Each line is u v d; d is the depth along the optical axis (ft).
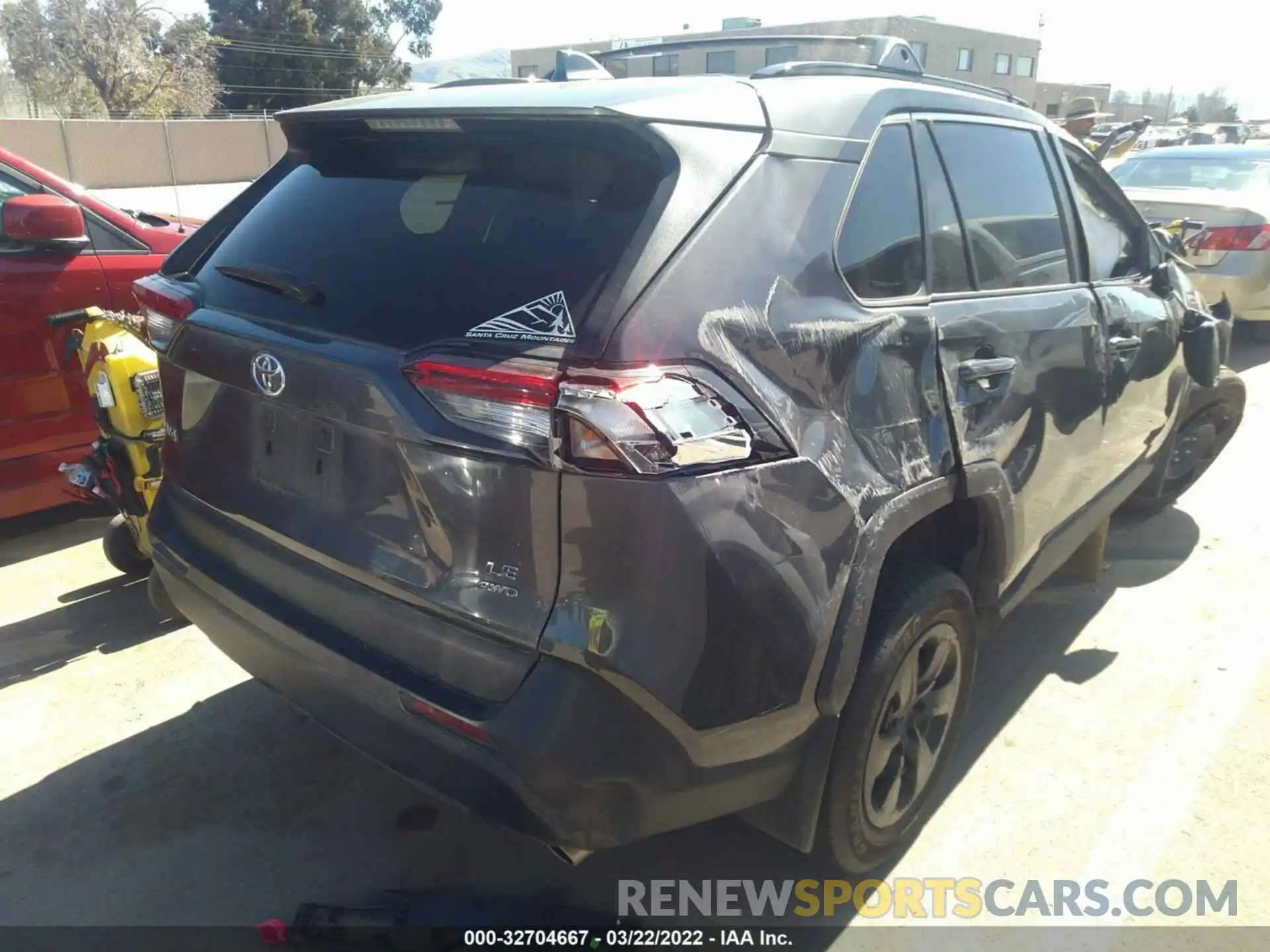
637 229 6.05
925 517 7.70
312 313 6.96
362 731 6.80
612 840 6.19
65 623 12.25
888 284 7.52
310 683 7.12
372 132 7.77
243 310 7.49
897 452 7.14
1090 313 10.16
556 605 5.78
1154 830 8.89
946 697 8.50
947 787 9.45
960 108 8.91
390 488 6.36
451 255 6.64
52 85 146.10
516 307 6.06
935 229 8.17
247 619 7.57
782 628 6.16
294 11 166.20
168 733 10.11
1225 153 30.25
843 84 7.69
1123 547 14.71
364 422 6.27
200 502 8.32
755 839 8.75
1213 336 12.60
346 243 7.32
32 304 13.58
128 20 145.89
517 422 5.66
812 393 6.49
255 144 120.78
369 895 8.04
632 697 5.73
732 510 5.86
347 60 173.99
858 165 7.34
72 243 13.84
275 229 7.98
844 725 7.16
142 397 11.52
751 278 6.27
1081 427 10.11
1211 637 12.19
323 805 9.11
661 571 5.63
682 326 5.83
